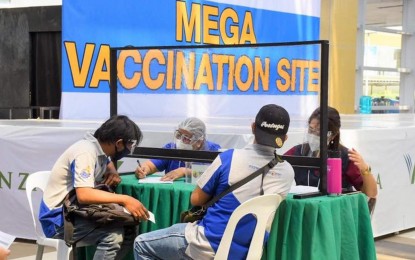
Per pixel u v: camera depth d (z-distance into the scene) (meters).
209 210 2.57
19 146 4.62
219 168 2.57
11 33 7.09
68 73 5.61
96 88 5.86
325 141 2.88
